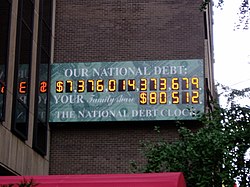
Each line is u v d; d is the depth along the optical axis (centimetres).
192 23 1967
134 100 1864
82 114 1873
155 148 1383
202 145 1303
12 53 1560
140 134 1875
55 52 1980
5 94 1471
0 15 1504
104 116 1862
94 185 1031
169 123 1862
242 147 1330
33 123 1708
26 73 1661
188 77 1869
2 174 1533
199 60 1886
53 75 1916
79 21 2009
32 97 1711
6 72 1488
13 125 1520
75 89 1897
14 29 1584
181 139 1414
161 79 1877
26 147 1634
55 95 1897
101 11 2012
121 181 1030
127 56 1958
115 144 1878
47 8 1927
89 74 1909
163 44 1956
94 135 1895
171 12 1986
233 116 1399
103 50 1970
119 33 1984
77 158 1878
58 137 1905
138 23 1988
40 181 1052
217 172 1298
